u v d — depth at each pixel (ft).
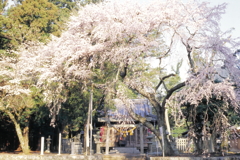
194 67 50.70
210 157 46.88
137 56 52.34
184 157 47.01
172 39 52.70
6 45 80.74
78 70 53.52
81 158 58.90
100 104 73.10
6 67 69.46
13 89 61.41
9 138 96.37
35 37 74.49
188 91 47.09
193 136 51.52
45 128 99.96
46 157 58.23
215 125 48.85
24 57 59.98
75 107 73.10
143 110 80.12
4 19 73.87
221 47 48.52
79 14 58.70
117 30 49.49
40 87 61.52
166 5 52.03
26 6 77.10
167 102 48.80
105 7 53.88
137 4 52.06
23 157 57.93
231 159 47.91
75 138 83.05
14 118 67.82
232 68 48.65
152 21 50.62
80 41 52.49
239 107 48.80
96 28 51.80
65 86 63.67
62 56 53.36
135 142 86.12
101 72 62.49
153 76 90.79
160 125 53.78
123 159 61.26
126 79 55.36
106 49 52.95
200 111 52.49
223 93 46.93
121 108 73.46
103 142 81.61
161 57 53.98
